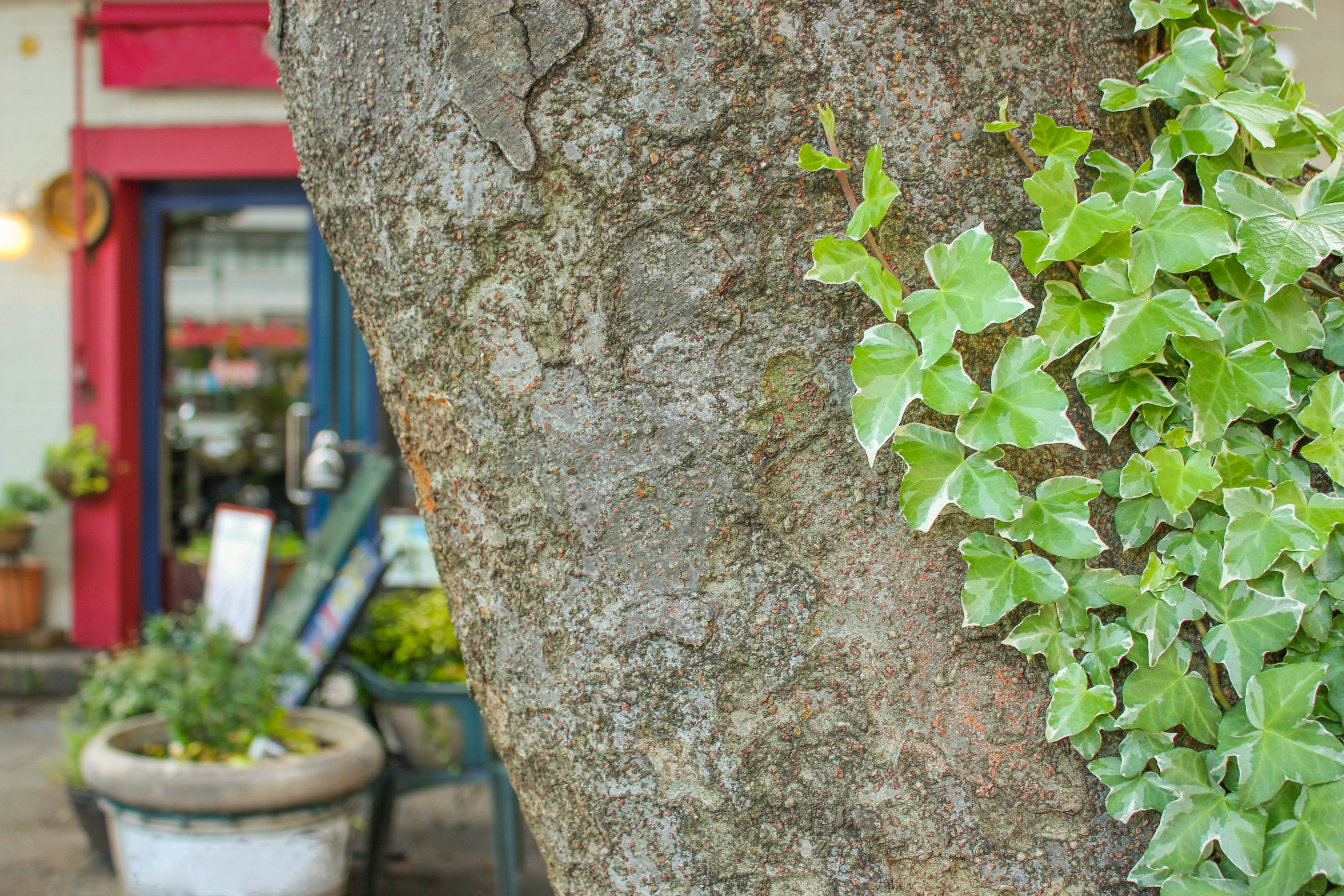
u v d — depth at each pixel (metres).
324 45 1.88
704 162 1.70
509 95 1.72
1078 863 1.81
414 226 1.82
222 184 11.11
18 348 10.83
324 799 4.44
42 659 10.33
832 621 1.78
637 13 1.68
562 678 1.84
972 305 1.64
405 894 6.12
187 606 9.10
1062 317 1.75
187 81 10.55
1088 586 1.79
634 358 1.76
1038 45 1.79
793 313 1.74
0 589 10.36
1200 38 1.86
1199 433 1.79
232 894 4.31
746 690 1.78
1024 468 1.79
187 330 11.37
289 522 11.41
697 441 1.75
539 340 1.78
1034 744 1.80
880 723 1.78
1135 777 1.80
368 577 5.42
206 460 11.42
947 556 1.79
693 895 1.81
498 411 1.81
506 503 1.84
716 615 1.77
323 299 11.21
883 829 1.78
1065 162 1.72
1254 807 1.78
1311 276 1.92
